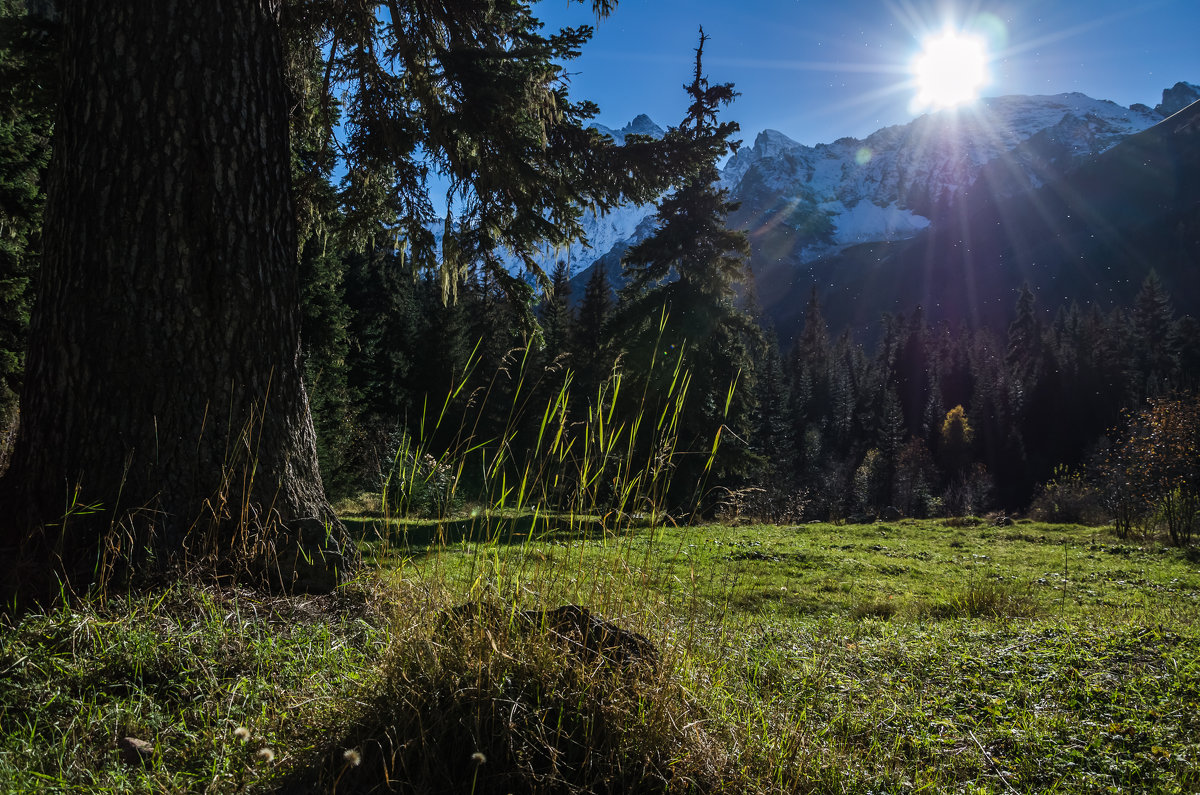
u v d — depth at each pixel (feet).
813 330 305.32
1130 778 10.05
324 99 22.72
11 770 7.06
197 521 12.97
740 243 69.05
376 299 103.76
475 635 8.86
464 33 23.08
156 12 13.56
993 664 15.42
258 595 12.41
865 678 14.70
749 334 70.64
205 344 13.52
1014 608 25.76
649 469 11.46
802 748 9.56
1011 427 220.43
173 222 13.43
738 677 12.07
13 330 43.16
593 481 11.13
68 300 13.25
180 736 8.38
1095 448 186.91
